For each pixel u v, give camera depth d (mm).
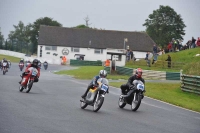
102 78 40812
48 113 36250
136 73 45312
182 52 147625
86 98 41219
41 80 85188
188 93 78125
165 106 54969
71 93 59688
